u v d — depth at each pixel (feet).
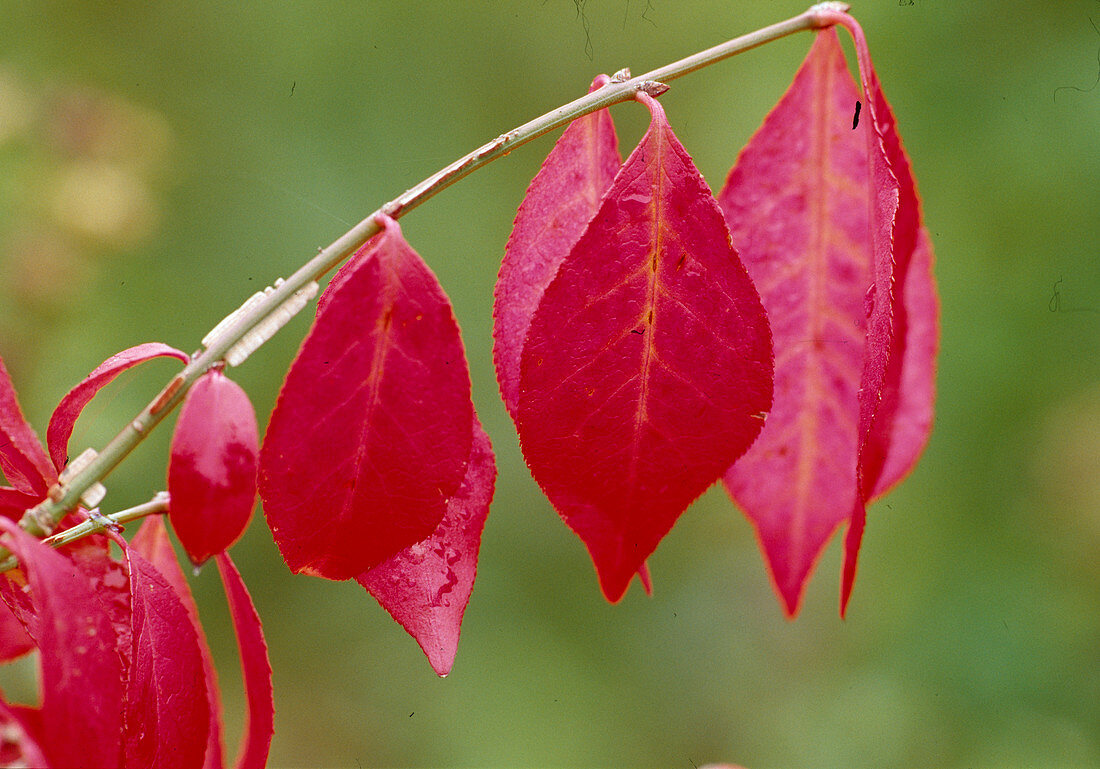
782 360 1.34
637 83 1.26
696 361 1.24
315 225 5.41
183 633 1.26
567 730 4.96
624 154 5.28
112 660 1.22
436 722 4.97
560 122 1.26
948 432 4.65
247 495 1.23
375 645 5.26
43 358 3.87
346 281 1.23
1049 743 4.20
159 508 1.28
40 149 4.02
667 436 1.24
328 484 1.23
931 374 1.36
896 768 4.42
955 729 4.39
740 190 1.33
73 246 3.91
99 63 5.32
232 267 5.16
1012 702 4.33
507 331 1.28
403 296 1.23
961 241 4.58
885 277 1.24
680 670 5.31
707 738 5.04
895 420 1.36
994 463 4.58
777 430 1.34
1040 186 4.43
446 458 1.24
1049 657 4.35
